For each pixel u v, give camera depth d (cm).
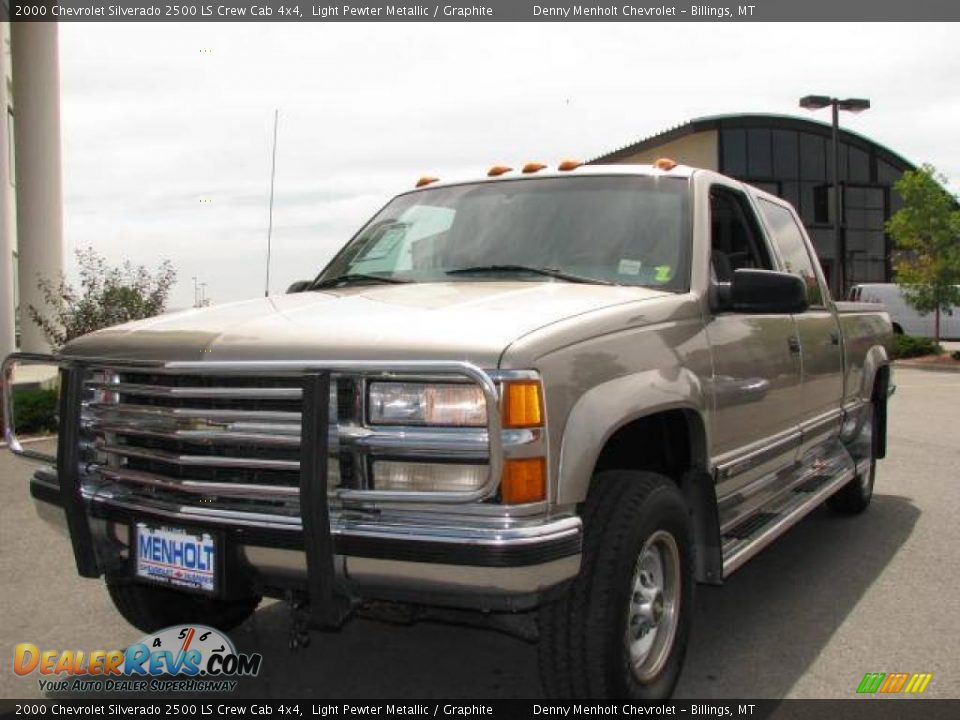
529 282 386
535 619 312
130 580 329
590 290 365
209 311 362
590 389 296
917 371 2084
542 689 343
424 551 267
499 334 282
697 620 450
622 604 306
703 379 362
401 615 313
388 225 480
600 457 346
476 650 417
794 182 3903
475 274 407
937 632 432
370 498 274
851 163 4016
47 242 1675
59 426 337
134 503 318
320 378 275
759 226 493
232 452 300
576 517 283
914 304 2405
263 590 309
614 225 410
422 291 374
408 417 275
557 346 288
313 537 275
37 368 1388
